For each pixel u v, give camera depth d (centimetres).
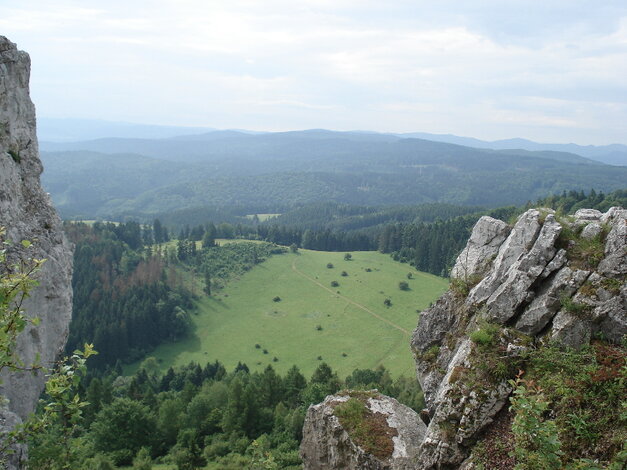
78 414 1306
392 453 1883
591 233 1817
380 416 2122
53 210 2719
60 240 2734
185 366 13712
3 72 2391
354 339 15788
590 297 1623
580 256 1764
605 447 1301
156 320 16562
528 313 1734
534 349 1653
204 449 6469
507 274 1911
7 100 2420
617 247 1678
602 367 1472
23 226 2431
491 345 1708
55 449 1427
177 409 7131
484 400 1587
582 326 1608
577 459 1309
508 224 2261
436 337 2231
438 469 1603
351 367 13775
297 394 8725
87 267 17812
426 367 2195
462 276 2253
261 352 15612
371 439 1961
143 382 11712
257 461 2875
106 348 14012
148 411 7125
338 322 17262
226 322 18138
